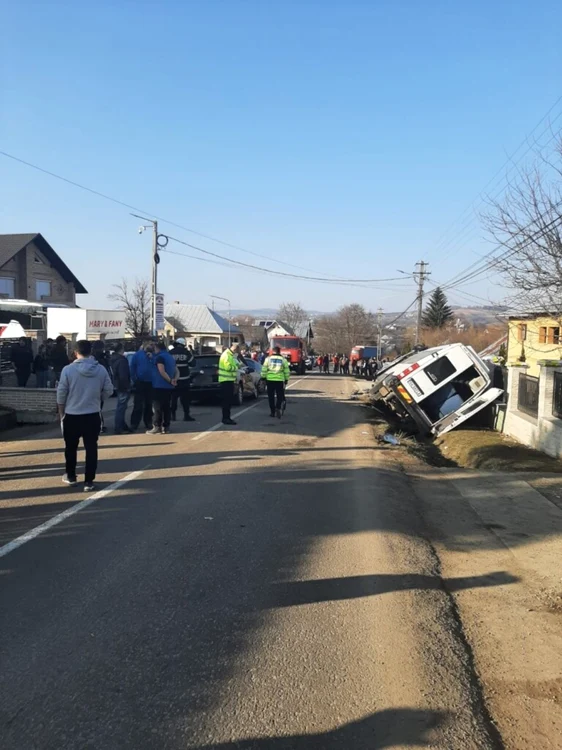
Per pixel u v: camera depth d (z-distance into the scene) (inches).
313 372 2395.4
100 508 274.2
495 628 180.7
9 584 189.8
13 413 515.2
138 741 119.8
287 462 395.5
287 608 181.2
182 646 156.4
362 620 175.5
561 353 619.2
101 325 1178.6
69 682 138.3
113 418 614.2
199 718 128.0
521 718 137.6
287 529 255.4
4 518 257.0
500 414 623.5
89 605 176.9
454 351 609.9
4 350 887.1
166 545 229.5
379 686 143.5
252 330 3705.7
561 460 448.8
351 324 4766.2
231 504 289.4
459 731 129.2
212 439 476.1
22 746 117.0
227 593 189.5
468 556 241.9
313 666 150.4
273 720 128.8
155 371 494.9
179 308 2856.8
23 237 1552.7
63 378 302.8
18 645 153.3
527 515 300.8
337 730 126.6
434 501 327.6
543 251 404.2
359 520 272.7
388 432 604.1
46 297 1658.5
